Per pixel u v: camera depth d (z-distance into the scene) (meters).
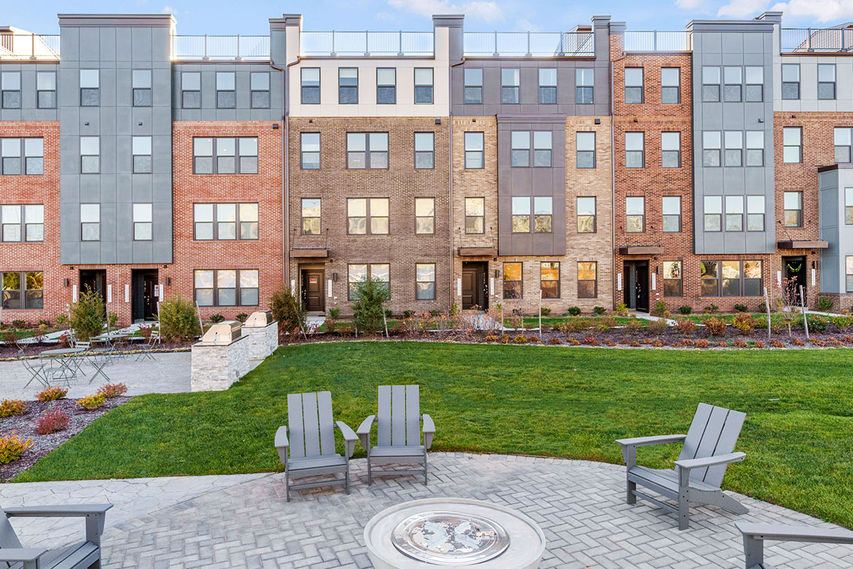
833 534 3.71
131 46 25.00
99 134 25.00
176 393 11.16
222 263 25.56
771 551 4.88
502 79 26.14
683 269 26.48
